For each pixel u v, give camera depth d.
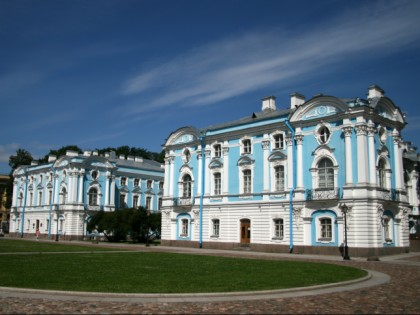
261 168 39.91
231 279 15.91
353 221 32.78
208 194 43.78
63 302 11.29
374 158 33.59
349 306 11.15
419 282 16.22
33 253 29.52
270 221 38.22
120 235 56.44
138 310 10.36
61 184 66.94
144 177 74.50
